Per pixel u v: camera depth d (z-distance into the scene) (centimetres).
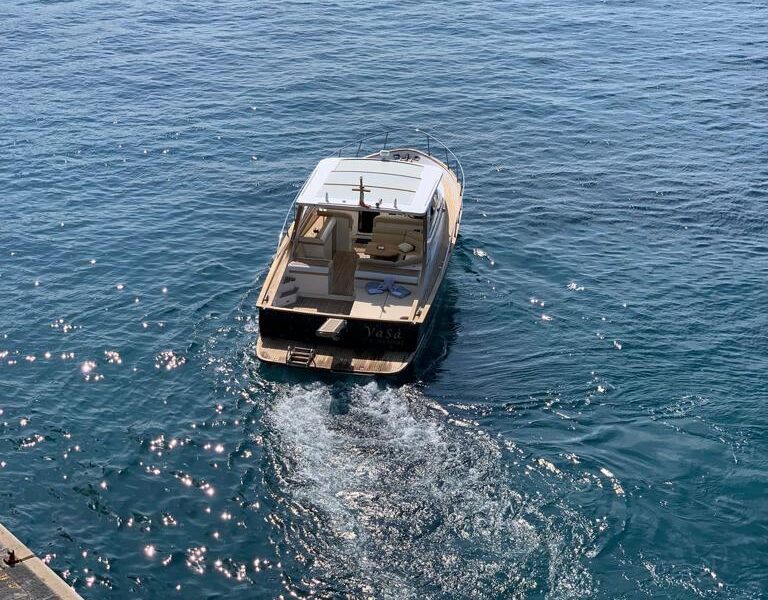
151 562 1945
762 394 2486
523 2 6241
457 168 3934
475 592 1862
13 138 4100
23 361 2606
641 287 3038
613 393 2498
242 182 3769
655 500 2106
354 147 4109
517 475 2175
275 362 2541
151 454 2255
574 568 1920
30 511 2075
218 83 4794
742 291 3009
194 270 3095
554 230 3425
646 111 4541
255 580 1900
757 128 4347
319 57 5178
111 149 4028
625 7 6181
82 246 3241
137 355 2638
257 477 2175
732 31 5728
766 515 2066
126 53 5209
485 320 2859
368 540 1989
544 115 4488
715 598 1856
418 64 5100
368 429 2338
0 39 5406
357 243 2944
